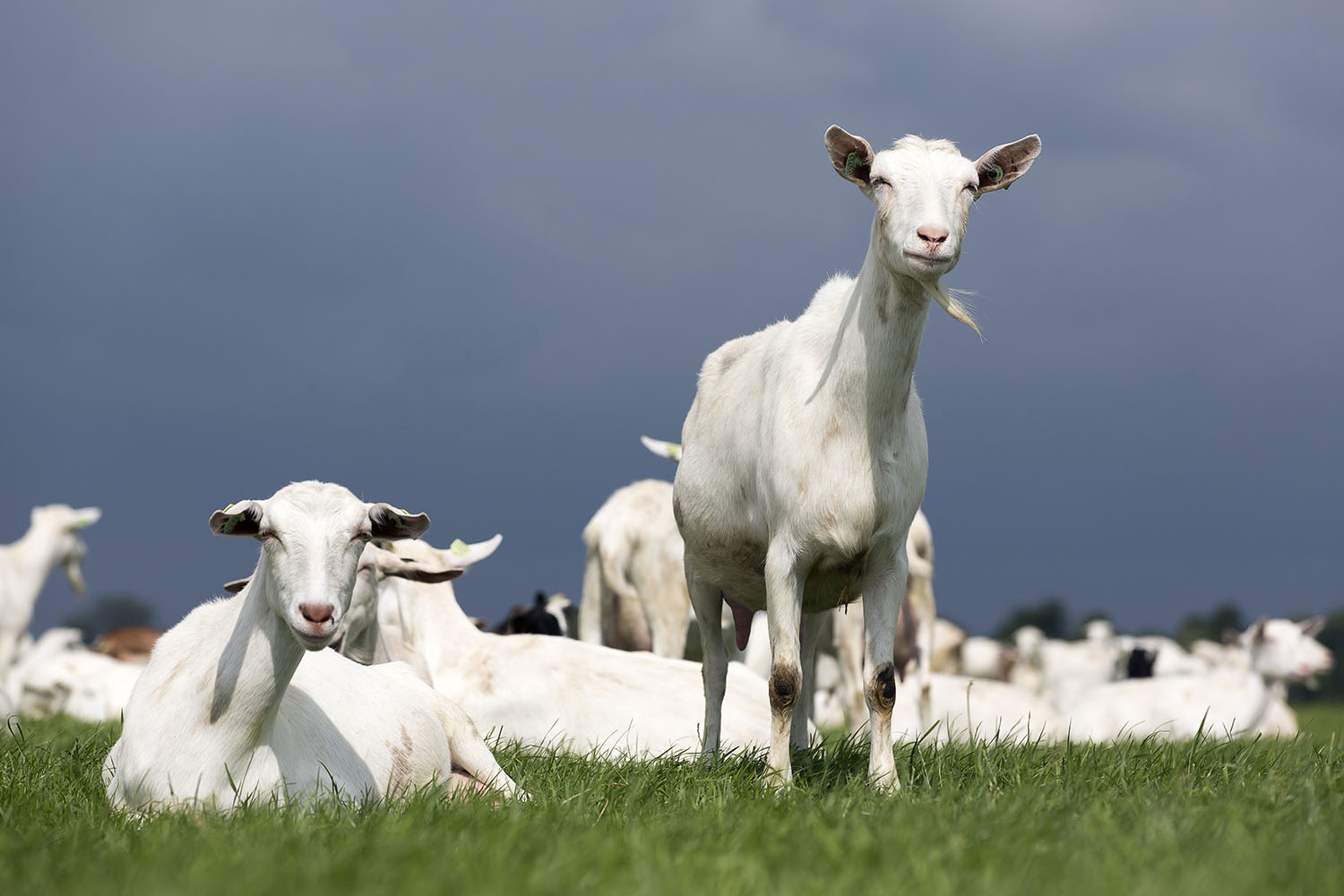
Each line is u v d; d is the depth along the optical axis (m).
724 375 10.42
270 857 5.41
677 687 13.36
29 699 29.95
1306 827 6.37
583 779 8.94
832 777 9.11
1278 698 24.83
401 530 7.73
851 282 9.49
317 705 8.10
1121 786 8.19
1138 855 5.65
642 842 5.88
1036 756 9.49
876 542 8.97
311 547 7.16
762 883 5.22
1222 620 78.19
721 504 10.10
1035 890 5.08
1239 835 6.10
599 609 19.75
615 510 19.52
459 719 9.12
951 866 5.54
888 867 5.38
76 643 37.59
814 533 8.89
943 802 7.32
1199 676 25.25
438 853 5.68
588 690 13.08
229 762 7.32
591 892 5.07
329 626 7.09
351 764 8.01
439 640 13.36
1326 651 24.52
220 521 7.19
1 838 6.00
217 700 7.29
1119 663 35.88
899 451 8.93
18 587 28.95
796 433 8.98
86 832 6.31
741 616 11.22
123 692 27.92
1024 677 43.78
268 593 7.35
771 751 8.89
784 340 9.57
